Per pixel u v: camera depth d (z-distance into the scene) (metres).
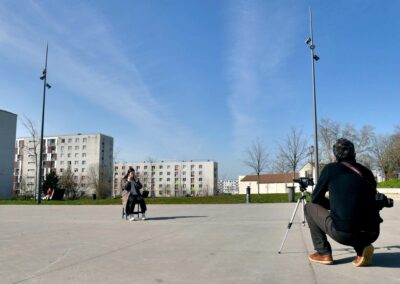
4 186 62.38
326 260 5.02
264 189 102.44
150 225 10.05
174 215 13.32
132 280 4.36
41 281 4.33
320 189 4.86
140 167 138.25
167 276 4.52
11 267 5.04
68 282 4.28
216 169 139.12
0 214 14.59
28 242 7.18
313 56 23.67
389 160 64.88
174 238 7.57
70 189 59.53
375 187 4.62
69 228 9.48
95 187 76.19
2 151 62.34
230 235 7.94
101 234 8.27
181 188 135.25
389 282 4.13
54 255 5.85
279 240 7.19
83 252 6.09
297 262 5.20
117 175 137.38
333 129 51.22
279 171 54.72
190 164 136.00
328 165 4.82
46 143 112.19
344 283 4.12
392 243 6.66
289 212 14.09
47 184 50.59
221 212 14.51
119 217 12.83
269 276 4.46
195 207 17.95
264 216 12.48
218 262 5.26
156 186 137.25
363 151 55.56
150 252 6.05
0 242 7.20
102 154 110.88
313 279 4.30
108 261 5.39
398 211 14.13
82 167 109.31
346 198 4.49
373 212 4.52
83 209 17.66
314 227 5.11
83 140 110.44
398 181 30.09
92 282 4.28
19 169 108.75
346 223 4.45
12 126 64.44
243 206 18.25
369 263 4.85
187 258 5.55
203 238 7.54
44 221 11.48
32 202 26.78
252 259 5.43
